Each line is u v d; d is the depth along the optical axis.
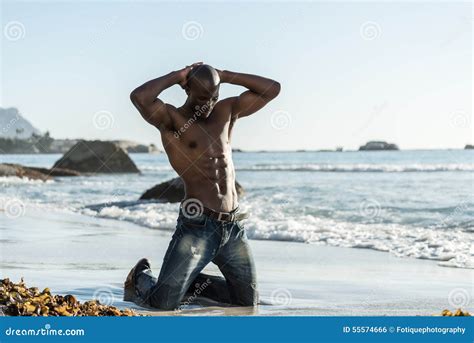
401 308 8.64
